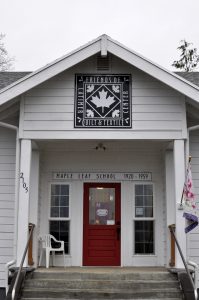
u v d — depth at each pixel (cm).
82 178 1259
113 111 1075
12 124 1109
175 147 1065
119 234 1247
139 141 1109
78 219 1250
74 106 1077
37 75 1038
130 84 1085
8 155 1191
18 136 1070
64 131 1069
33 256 1136
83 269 1115
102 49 1046
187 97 1062
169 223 1167
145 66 1044
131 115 1073
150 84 1086
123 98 1080
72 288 970
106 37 1050
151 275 1002
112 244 1243
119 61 1094
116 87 1084
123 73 1090
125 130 1067
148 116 1073
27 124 1070
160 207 1245
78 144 1205
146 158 1266
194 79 1352
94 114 1073
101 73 1089
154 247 1234
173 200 1173
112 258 1235
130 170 1261
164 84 1075
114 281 973
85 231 1248
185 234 1025
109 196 1264
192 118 1130
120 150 1263
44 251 1213
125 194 1259
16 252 1026
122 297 932
